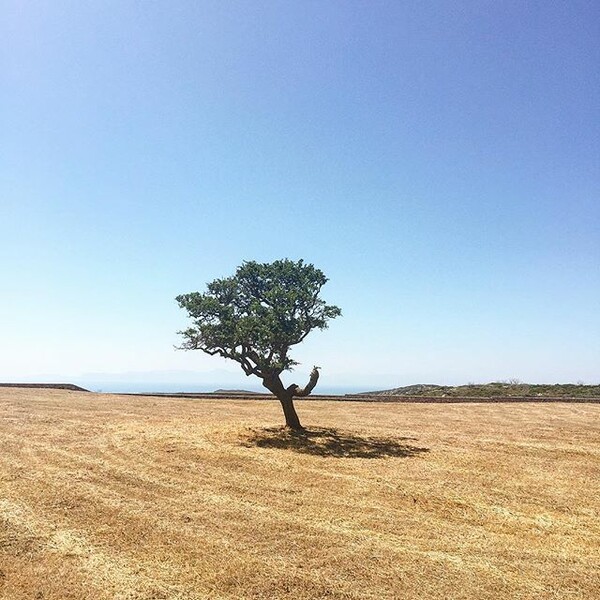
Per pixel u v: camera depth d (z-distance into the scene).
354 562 9.59
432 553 10.14
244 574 8.96
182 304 22.50
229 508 12.45
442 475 16.00
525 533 11.39
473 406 35.56
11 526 10.86
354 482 15.00
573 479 15.82
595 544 10.87
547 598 8.43
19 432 21.52
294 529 11.17
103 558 9.46
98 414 27.88
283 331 21.62
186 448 18.78
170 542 10.27
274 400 40.22
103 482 14.43
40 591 8.20
